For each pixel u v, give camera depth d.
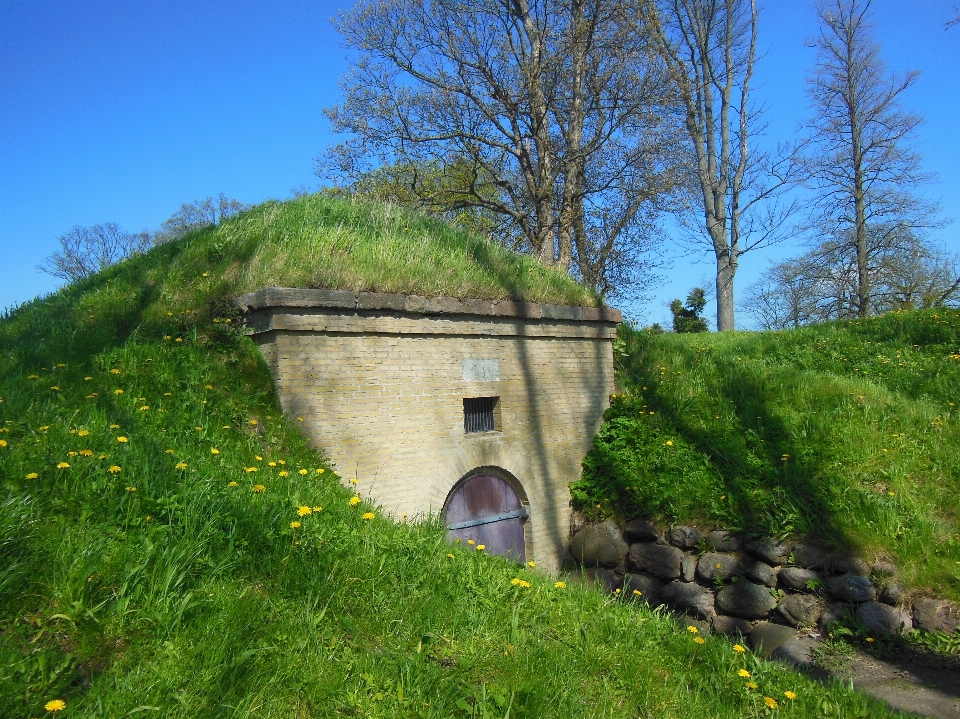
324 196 12.50
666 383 11.59
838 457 8.94
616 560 9.63
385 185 21.44
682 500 9.16
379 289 8.62
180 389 7.55
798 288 33.41
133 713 3.16
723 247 25.84
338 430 8.08
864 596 7.34
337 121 20.47
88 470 5.06
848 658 7.04
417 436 8.74
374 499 8.18
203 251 10.21
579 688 4.21
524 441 9.97
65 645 3.55
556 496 10.23
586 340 11.02
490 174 20.83
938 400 10.52
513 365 9.98
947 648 6.64
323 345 8.10
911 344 12.73
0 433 5.75
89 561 4.05
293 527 4.96
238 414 7.47
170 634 3.76
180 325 8.61
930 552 7.30
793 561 8.00
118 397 7.09
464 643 4.39
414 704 3.71
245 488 5.67
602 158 20.30
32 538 4.14
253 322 8.19
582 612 5.34
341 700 3.64
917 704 6.03
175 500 4.93
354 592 4.60
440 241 11.30
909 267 27.94
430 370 8.98
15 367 7.75
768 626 7.90
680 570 8.90
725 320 25.53
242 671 3.62
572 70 19.41
